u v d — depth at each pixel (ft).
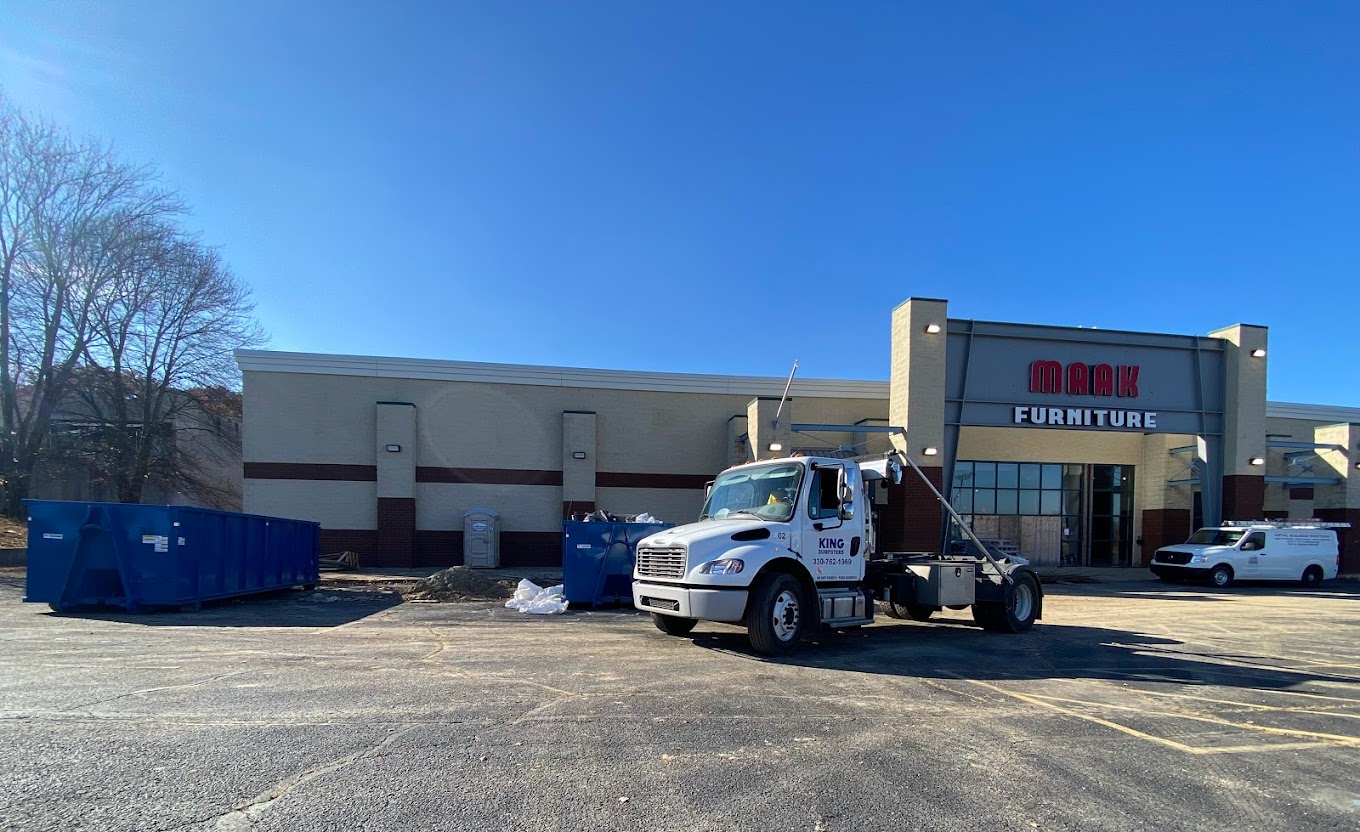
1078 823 13.48
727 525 30.83
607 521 49.11
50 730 17.66
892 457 38.50
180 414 95.91
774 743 17.69
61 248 82.28
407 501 75.97
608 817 13.21
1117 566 96.32
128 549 41.09
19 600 45.14
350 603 48.01
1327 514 89.10
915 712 20.90
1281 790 15.40
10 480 78.69
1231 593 65.62
